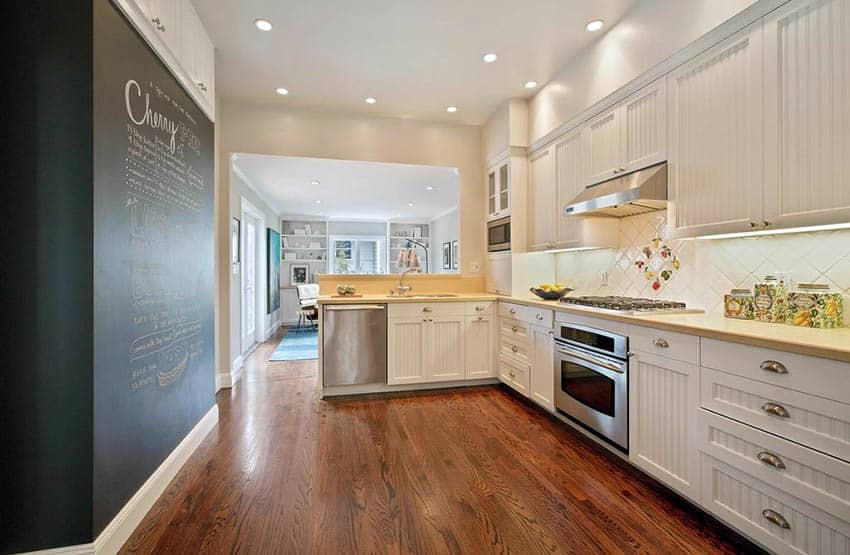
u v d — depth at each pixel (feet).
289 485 6.71
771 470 4.69
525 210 12.39
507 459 7.64
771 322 6.03
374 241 31.42
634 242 9.51
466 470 7.22
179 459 7.23
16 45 4.61
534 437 8.68
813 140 5.08
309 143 12.94
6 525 4.56
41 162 4.62
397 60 10.00
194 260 8.17
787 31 5.37
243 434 8.88
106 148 4.99
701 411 5.61
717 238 7.39
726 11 6.12
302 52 9.66
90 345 4.71
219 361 12.46
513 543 5.24
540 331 9.98
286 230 29.07
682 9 6.88
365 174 16.99
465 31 8.82
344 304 11.49
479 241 14.42
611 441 7.45
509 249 12.40
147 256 6.11
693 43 6.70
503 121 12.59
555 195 10.96
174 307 7.15
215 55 9.77
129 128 5.57
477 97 12.16
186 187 7.73
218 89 11.63
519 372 11.06
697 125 6.72
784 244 6.33
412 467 7.33
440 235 29.71
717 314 7.20
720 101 6.31
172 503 6.19
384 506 6.09
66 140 4.67
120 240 5.33
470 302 12.32
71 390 4.67
